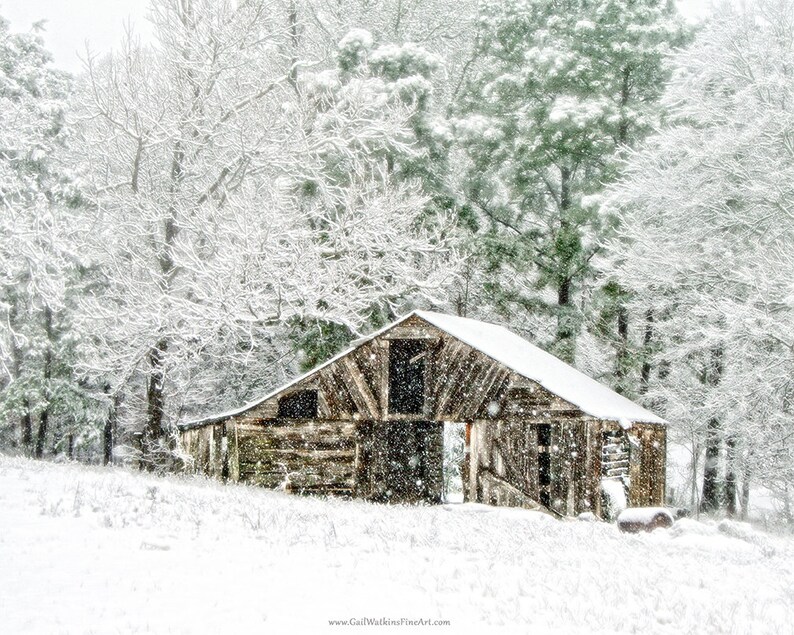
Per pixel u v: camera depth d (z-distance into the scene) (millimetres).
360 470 27344
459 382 25953
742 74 26859
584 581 11305
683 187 28766
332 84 34031
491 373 25469
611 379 36094
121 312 28469
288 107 31609
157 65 32438
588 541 16141
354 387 27344
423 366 28453
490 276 36531
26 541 10133
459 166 39969
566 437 24203
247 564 10219
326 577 9930
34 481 15758
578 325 35812
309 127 32812
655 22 37906
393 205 32531
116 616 7551
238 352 33656
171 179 30938
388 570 10711
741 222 26609
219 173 32375
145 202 30031
